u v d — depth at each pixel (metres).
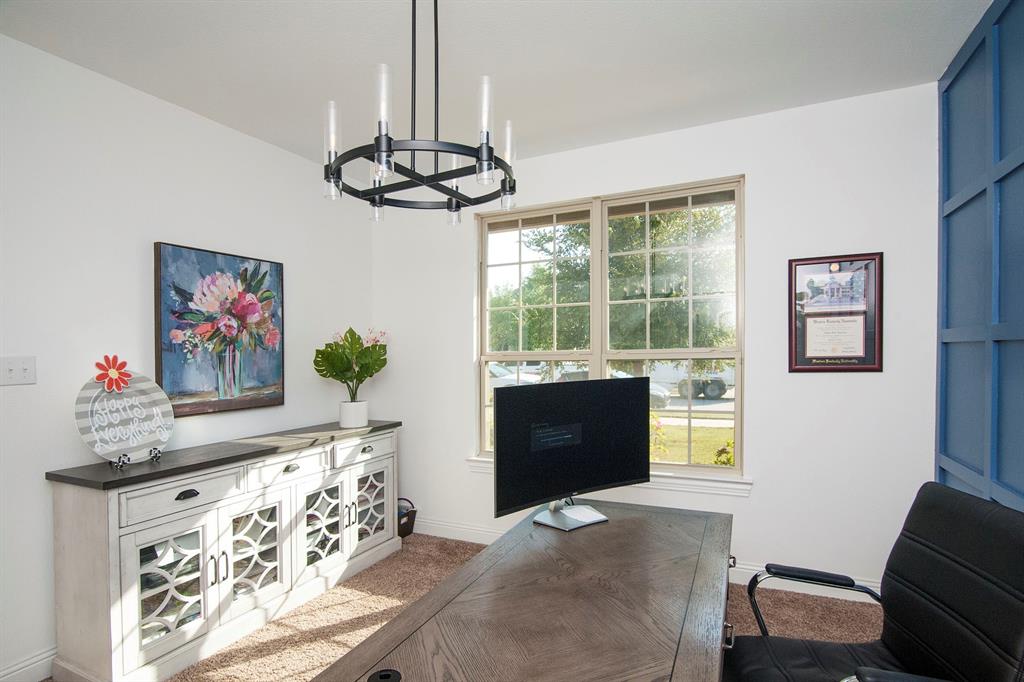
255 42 2.06
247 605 2.37
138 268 2.41
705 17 1.92
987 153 1.87
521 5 1.84
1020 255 1.67
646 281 3.10
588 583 1.43
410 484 3.66
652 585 1.42
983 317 1.94
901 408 2.47
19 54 2.03
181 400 2.53
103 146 2.29
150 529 2.00
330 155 1.43
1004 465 1.77
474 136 2.92
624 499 2.99
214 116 2.70
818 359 2.61
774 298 2.71
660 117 2.77
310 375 3.31
